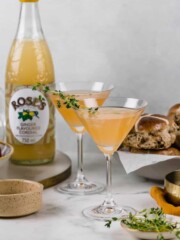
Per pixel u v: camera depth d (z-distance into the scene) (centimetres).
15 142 99
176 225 75
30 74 96
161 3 102
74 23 106
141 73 105
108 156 84
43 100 97
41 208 85
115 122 78
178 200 82
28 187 85
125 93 107
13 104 97
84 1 104
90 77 107
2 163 89
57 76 109
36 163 99
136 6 103
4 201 80
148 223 74
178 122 96
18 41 97
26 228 78
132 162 89
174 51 104
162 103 106
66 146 111
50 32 107
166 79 105
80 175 96
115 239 74
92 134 81
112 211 83
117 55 105
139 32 104
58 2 105
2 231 77
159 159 88
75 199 88
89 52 106
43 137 99
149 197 89
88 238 75
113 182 95
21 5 97
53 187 93
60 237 75
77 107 79
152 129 90
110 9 104
